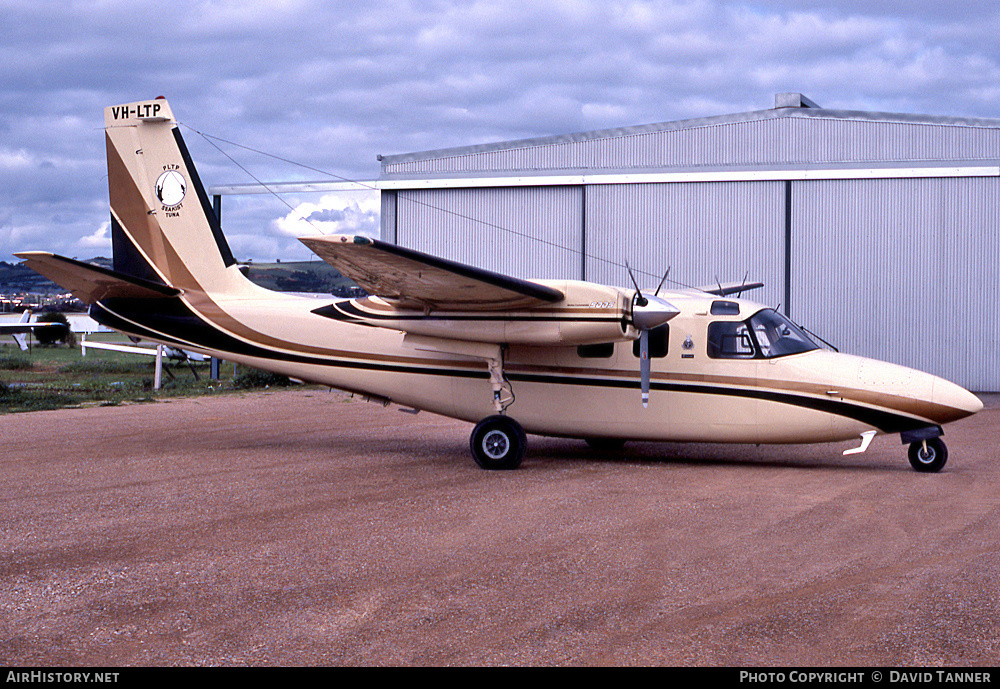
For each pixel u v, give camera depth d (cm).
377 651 461
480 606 531
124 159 1249
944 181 1981
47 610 525
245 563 624
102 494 873
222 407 1773
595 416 1095
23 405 1753
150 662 446
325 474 997
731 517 766
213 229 1234
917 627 489
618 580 580
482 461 1042
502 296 1007
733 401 1059
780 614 513
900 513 780
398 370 1156
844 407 1027
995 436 1362
